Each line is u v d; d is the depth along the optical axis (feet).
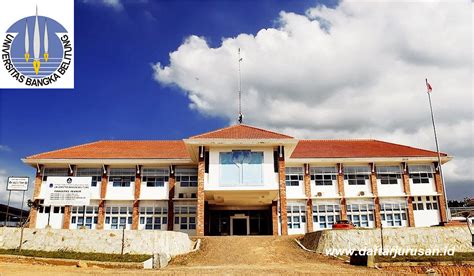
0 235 70.44
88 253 67.36
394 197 121.49
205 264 66.44
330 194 121.08
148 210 117.29
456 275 61.98
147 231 71.82
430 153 125.29
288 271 55.77
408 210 119.96
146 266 60.80
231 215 119.65
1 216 133.49
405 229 75.31
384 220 119.65
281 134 105.29
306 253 75.15
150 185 118.83
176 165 120.37
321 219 119.65
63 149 126.11
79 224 114.93
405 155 123.54
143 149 128.57
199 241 84.17
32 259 60.18
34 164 117.50
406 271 60.64
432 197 122.42
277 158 102.63
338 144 135.85
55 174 118.42
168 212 116.16
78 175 118.42
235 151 102.12
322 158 120.98
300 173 122.21
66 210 114.62
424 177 123.34
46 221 113.91
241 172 100.58
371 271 57.47
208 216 117.08
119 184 118.73
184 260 69.77
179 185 119.14
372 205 120.67
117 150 126.72
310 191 120.47
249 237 89.20
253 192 101.24
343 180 122.11
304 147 131.85
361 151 127.75
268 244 82.23
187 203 117.39
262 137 102.83
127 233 71.20
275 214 113.19
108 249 69.67
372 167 122.62
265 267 61.11
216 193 102.17
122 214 116.88
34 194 115.24
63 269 54.70
